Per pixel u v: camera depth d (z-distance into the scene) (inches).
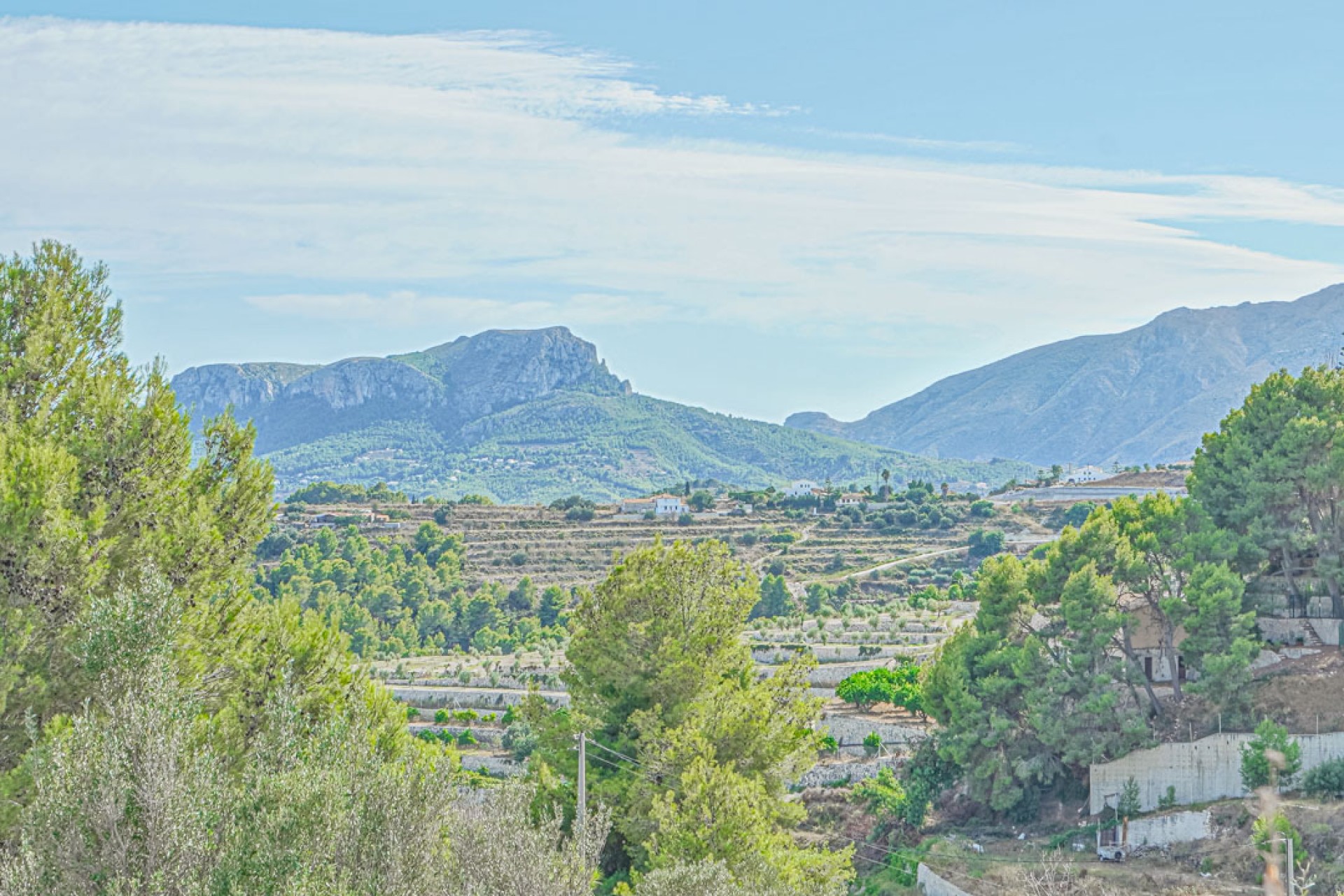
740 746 1860.2
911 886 2504.9
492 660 4940.9
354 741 988.6
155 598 1000.9
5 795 972.6
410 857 949.2
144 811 850.8
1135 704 2842.0
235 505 1318.9
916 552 7716.5
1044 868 2298.2
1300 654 2898.6
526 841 1109.7
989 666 2886.3
